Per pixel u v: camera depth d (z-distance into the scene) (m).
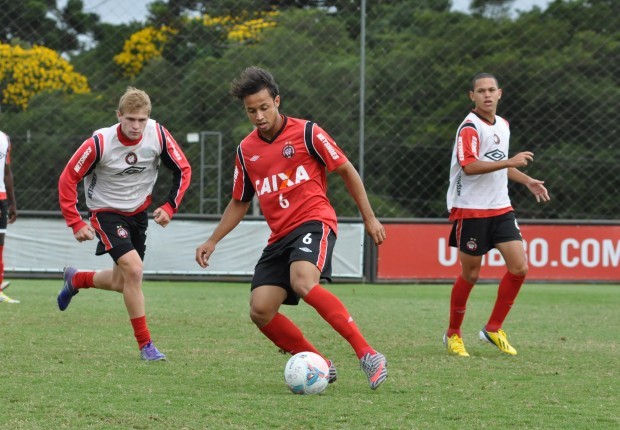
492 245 23.20
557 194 52.03
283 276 17.52
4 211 32.38
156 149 21.30
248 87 16.91
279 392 16.91
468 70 51.50
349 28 49.94
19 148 47.19
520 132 52.69
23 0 52.22
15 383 17.38
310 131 17.31
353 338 16.59
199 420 14.42
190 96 49.34
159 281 41.81
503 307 23.14
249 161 17.66
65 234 41.50
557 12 54.53
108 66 53.62
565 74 52.41
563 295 38.91
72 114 49.50
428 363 21.06
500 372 19.86
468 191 23.27
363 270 42.41
